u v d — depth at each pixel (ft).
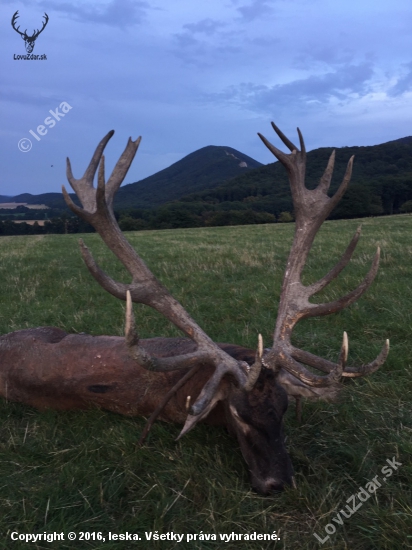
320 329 17.76
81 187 11.57
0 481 9.98
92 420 12.19
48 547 8.24
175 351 12.41
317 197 11.57
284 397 9.27
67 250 50.60
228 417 10.05
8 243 64.75
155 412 10.57
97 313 21.54
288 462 9.18
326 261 32.01
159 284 11.21
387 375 13.66
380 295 21.04
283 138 11.64
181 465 10.03
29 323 20.42
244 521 8.52
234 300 22.44
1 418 12.79
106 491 9.53
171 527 8.56
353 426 11.25
